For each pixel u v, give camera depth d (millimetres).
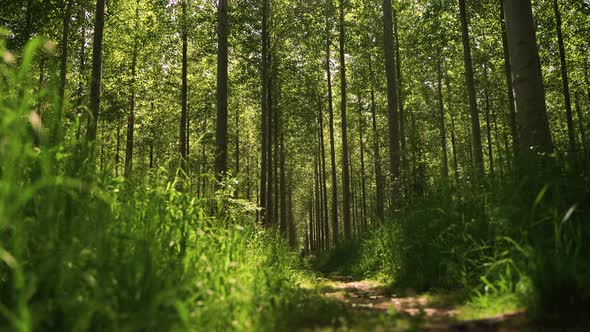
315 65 23688
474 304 3984
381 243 8820
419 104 28266
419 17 18906
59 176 3389
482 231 5246
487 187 5801
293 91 24172
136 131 26750
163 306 2934
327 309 4172
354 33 22703
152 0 21422
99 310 2623
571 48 20219
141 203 4105
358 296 5992
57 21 16609
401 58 24953
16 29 14094
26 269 3197
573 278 3084
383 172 21188
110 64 23141
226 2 14344
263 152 19875
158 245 3723
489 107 25625
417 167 14508
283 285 5461
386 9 15672
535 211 4250
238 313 3387
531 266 3531
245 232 5836
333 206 25453
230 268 4203
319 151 37531
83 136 3900
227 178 9211
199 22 19328
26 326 2170
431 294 5359
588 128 5141
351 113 32219
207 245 4434
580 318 2834
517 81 6137
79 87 16781
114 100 19891
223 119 13602
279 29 20250
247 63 20578
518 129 6039
